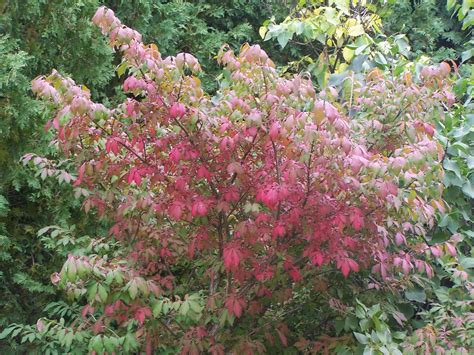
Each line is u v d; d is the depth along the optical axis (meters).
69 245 4.30
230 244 2.62
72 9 4.51
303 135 2.32
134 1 5.32
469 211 4.00
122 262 2.79
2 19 4.16
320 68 4.48
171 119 2.58
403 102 2.86
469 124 3.94
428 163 2.70
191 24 6.08
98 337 2.70
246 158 2.69
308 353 3.09
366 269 3.25
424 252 3.11
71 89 2.53
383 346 2.77
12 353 4.16
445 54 7.70
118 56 5.34
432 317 3.24
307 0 5.29
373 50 4.55
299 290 3.18
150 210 2.76
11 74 3.98
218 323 2.96
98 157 2.90
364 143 2.85
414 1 7.87
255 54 2.43
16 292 4.43
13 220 4.43
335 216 2.52
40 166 3.11
